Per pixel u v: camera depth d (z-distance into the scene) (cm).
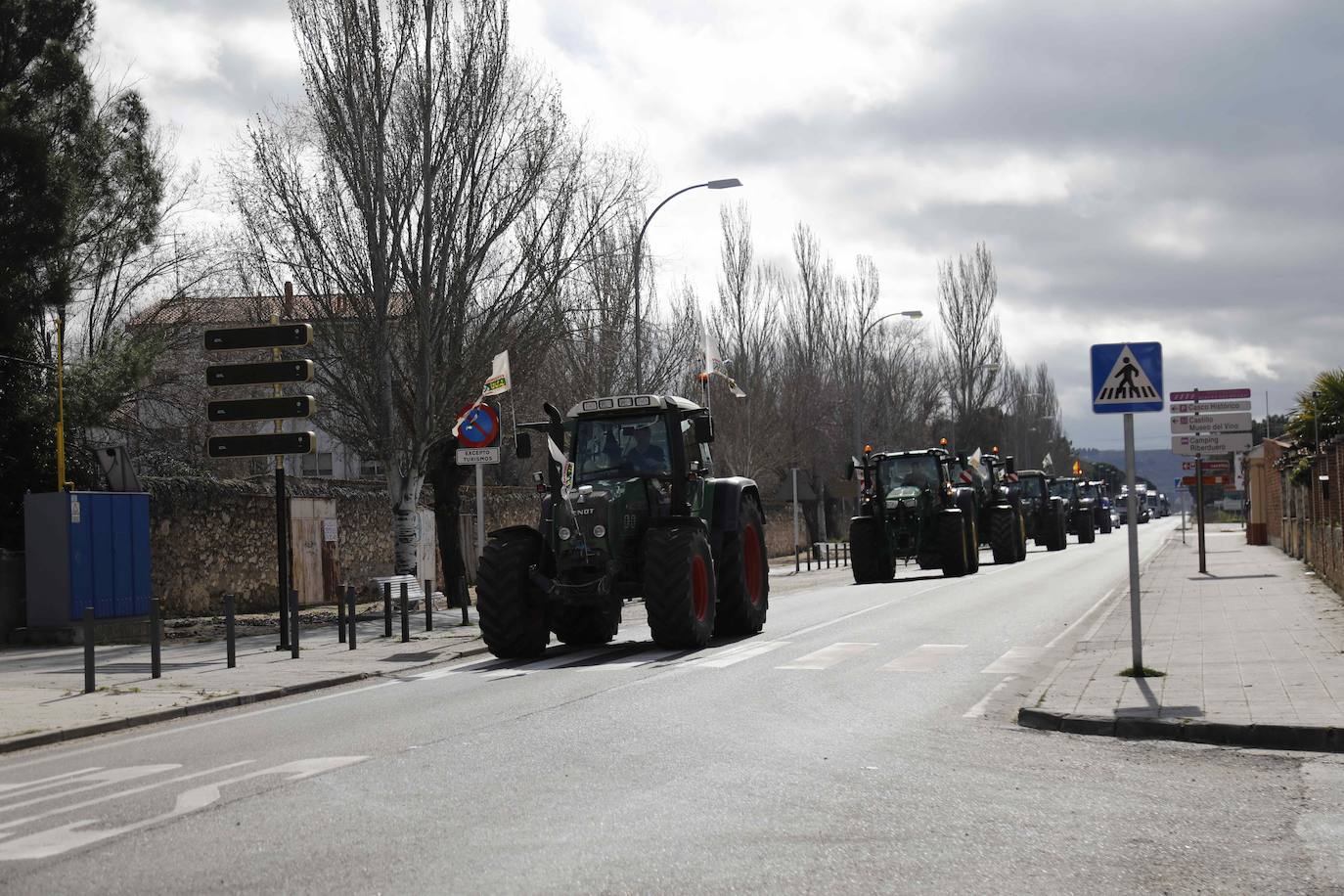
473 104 2681
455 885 584
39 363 2547
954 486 3469
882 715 1101
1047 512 4853
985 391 7488
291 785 834
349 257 2647
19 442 2506
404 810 750
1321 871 594
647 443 1758
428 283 2656
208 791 825
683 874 596
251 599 2795
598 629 1883
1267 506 4872
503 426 3484
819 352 6184
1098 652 1477
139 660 1828
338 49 2648
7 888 599
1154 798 762
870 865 612
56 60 2586
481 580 1672
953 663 1474
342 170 2652
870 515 3338
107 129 2827
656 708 1151
